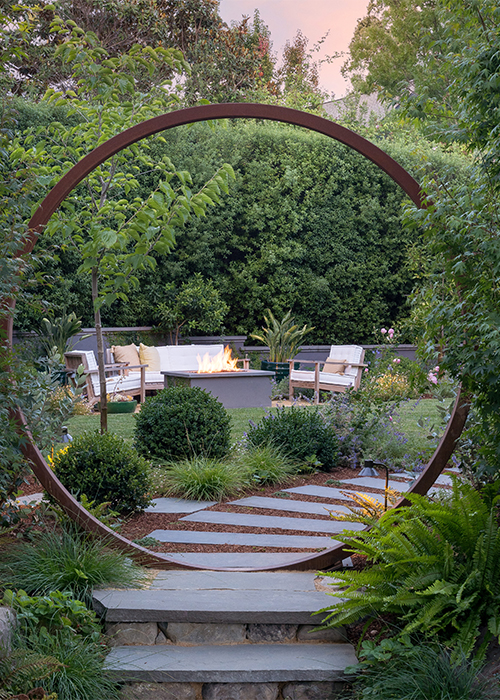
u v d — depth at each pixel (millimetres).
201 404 6770
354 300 16609
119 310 14242
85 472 4820
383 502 5305
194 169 14516
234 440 7594
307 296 16047
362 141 3861
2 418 3561
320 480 6398
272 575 3754
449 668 2623
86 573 3457
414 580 2996
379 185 16516
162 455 6633
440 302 3541
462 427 3773
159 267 14594
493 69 3174
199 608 3207
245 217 15406
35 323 12281
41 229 3951
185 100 17578
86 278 13242
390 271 17062
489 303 3229
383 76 20391
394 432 7453
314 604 3297
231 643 3234
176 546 4348
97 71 6176
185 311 14797
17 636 2834
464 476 4609
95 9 17859
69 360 11422
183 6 19438
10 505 3930
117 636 3207
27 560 3504
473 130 3516
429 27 17203
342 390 12219
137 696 2883
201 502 5551
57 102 6480
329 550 3871
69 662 2822
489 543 3021
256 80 20922
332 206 16219
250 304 15641
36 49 15836
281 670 2922
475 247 3238
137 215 5789
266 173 15492
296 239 15945
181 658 3029
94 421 9203
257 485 6137
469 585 2963
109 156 3906
